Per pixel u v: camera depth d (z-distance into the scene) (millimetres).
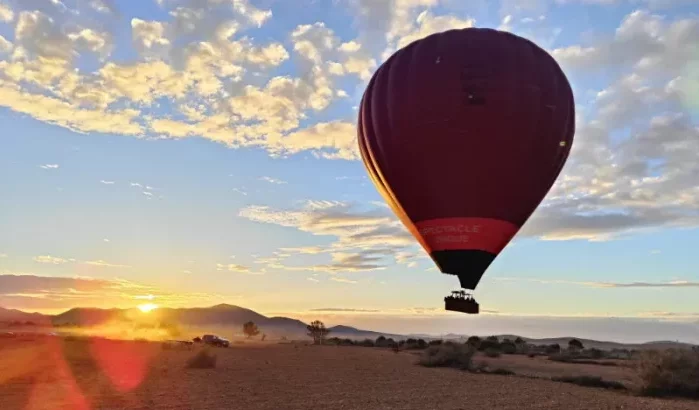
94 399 19125
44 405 17797
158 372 29031
